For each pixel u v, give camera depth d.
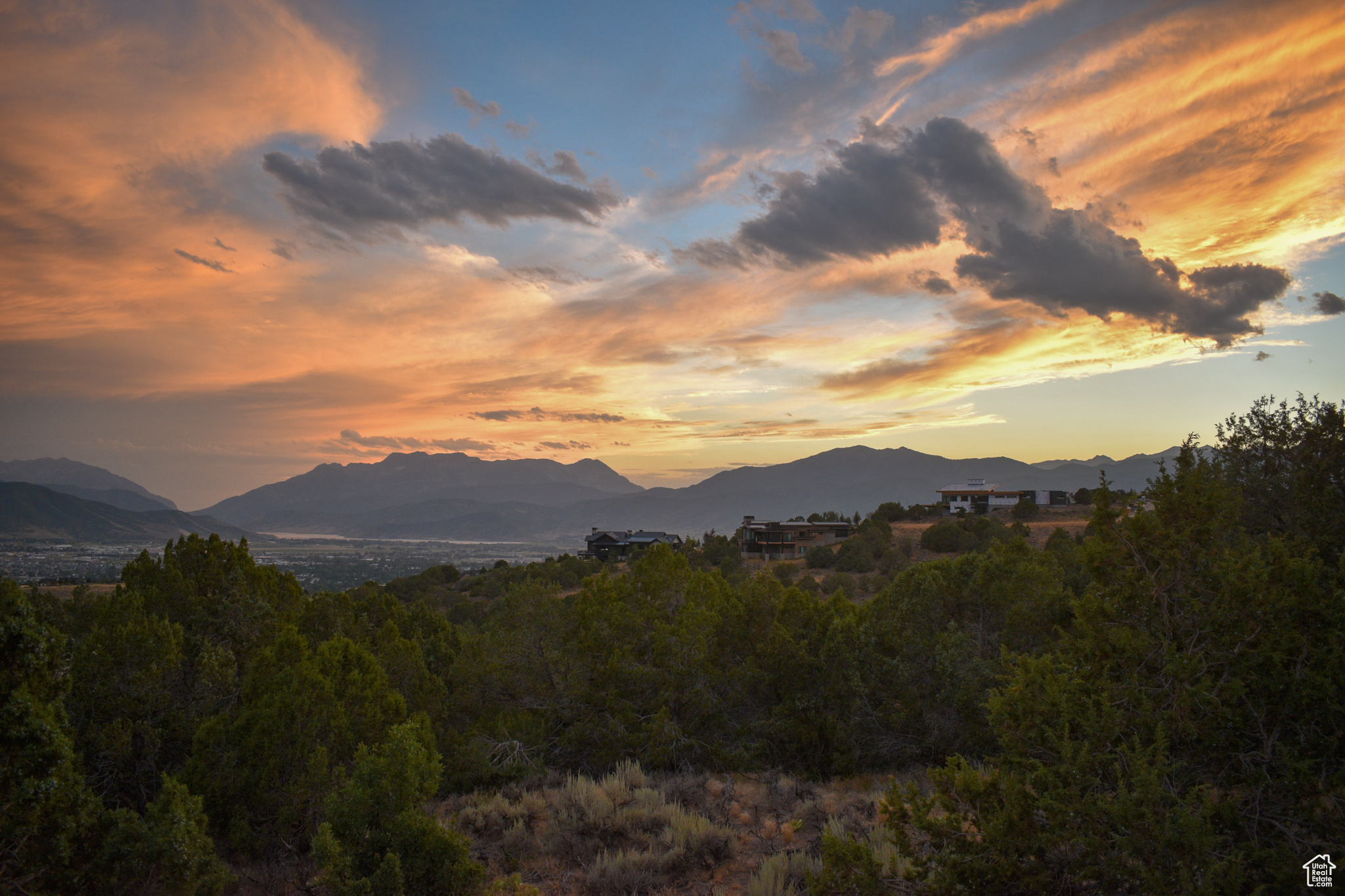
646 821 9.95
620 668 15.51
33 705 6.32
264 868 9.20
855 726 13.64
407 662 15.75
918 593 16.78
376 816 7.95
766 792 11.72
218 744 10.41
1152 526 7.37
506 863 9.11
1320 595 6.39
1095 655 7.25
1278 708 6.15
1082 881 5.93
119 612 12.55
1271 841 5.86
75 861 6.79
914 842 8.31
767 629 16.09
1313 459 9.89
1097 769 6.50
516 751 13.61
